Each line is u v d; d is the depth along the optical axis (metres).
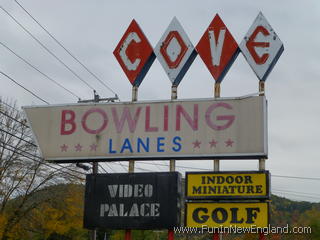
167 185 16.53
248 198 15.95
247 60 17.17
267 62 17.02
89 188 17.03
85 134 17.80
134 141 17.36
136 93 17.97
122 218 16.58
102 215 16.72
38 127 18.20
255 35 17.33
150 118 17.42
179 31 17.98
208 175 16.39
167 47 17.97
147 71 18.30
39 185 30.06
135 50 18.30
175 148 17.00
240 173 16.22
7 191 29.50
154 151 17.14
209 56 17.53
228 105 16.92
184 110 17.22
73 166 29.72
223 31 17.62
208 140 16.83
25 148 29.72
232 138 16.67
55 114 18.20
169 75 17.72
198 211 16.28
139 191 16.66
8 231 29.44
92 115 17.91
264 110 16.62
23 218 30.19
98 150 17.58
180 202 16.62
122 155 17.33
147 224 16.36
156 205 16.45
